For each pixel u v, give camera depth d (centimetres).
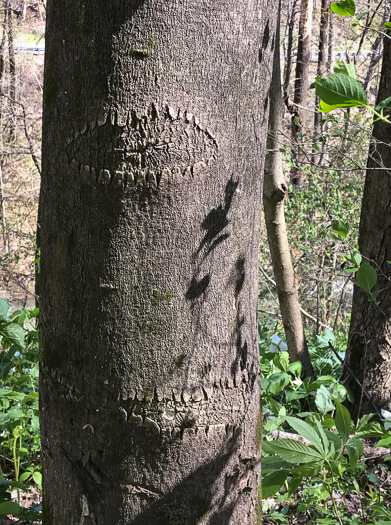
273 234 405
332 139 712
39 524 253
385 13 638
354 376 367
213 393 167
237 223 166
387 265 359
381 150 355
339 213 680
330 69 1345
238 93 157
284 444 183
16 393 292
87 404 163
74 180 155
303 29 1257
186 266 158
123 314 157
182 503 167
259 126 168
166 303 158
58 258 162
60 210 160
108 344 158
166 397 161
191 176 154
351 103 135
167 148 150
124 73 146
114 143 150
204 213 158
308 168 704
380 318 366
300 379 412
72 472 169
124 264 155
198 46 148
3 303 343
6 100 1430
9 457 324
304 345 425
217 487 172
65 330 163
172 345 160
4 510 204
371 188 362
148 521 166
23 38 1677
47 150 161
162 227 154
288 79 1238
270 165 385
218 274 164
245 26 154
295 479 196
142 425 161
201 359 164
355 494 287
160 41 145
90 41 147
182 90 149
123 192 152
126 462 163
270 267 863
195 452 166
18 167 1507
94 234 155
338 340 595
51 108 158
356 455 201
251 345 178
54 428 171
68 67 151
